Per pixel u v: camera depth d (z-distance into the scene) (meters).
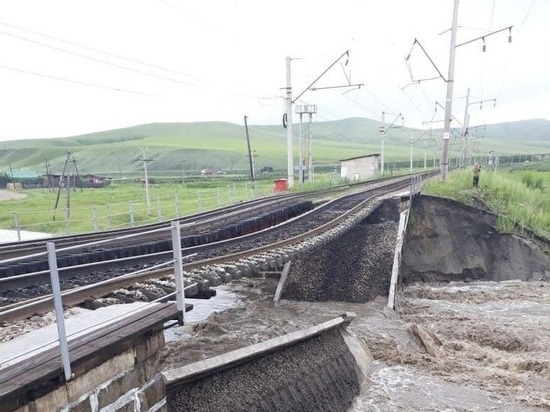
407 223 26.70
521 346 16.36
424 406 11.76
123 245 13.82
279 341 10.76
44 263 10.87
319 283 20.28
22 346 4.57
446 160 31.91
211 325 16.28
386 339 16.03
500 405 11.84
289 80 36.91
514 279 27.17
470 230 28.30
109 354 4.78
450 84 30.34
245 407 9.09
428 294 23.53
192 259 11.95
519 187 33.62
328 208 24.81
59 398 4.18
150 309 5.79
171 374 8.20
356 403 11.92
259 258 12.33
